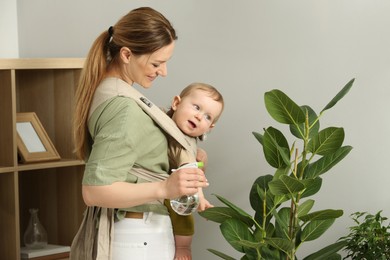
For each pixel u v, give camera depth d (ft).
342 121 10.30
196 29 11.62
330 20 10.30
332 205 10.46
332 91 10.34
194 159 8.40
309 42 10.50
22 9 13.71
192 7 11.63
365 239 9.13
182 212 7.92
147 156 7.79
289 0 10.64
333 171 10.42
